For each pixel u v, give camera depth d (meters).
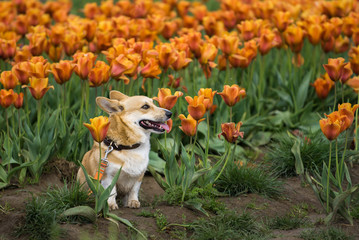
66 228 7.45
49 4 16.80
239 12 15.66
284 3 15.63
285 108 13.39
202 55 11.25
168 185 9.04
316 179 9.59
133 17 15.96
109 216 7.91
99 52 12.63
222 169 9.09
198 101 8.23
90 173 8.48
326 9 14.43
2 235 7.38
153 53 10.18
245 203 9.12
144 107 8.34
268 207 9.07
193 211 8.61
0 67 12.55
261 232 8.09
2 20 14.85
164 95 8.59
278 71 14.34
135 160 8.33
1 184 9.09
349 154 10.31
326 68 9.77
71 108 11.55
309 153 10.53
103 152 8.26
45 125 10.09
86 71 9.63
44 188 9.43
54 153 10.02
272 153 11.29
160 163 10.56
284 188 9.95
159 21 13.88
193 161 8.67
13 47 11.12
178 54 10.50
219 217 8.29
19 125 9.80
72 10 26.23
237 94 8.72
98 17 15.32
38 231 7.35
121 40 11.08
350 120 7.90
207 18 14.12
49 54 12.23
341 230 8.02
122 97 8.92
